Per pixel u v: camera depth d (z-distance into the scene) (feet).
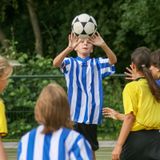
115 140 77.36
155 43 126.93
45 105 28.84
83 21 51.03
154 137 40.14
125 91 40.42
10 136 78.18
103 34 135.95
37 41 147.95
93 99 51.19
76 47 51.03
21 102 78.28
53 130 28.96
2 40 148.77
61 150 28.66
